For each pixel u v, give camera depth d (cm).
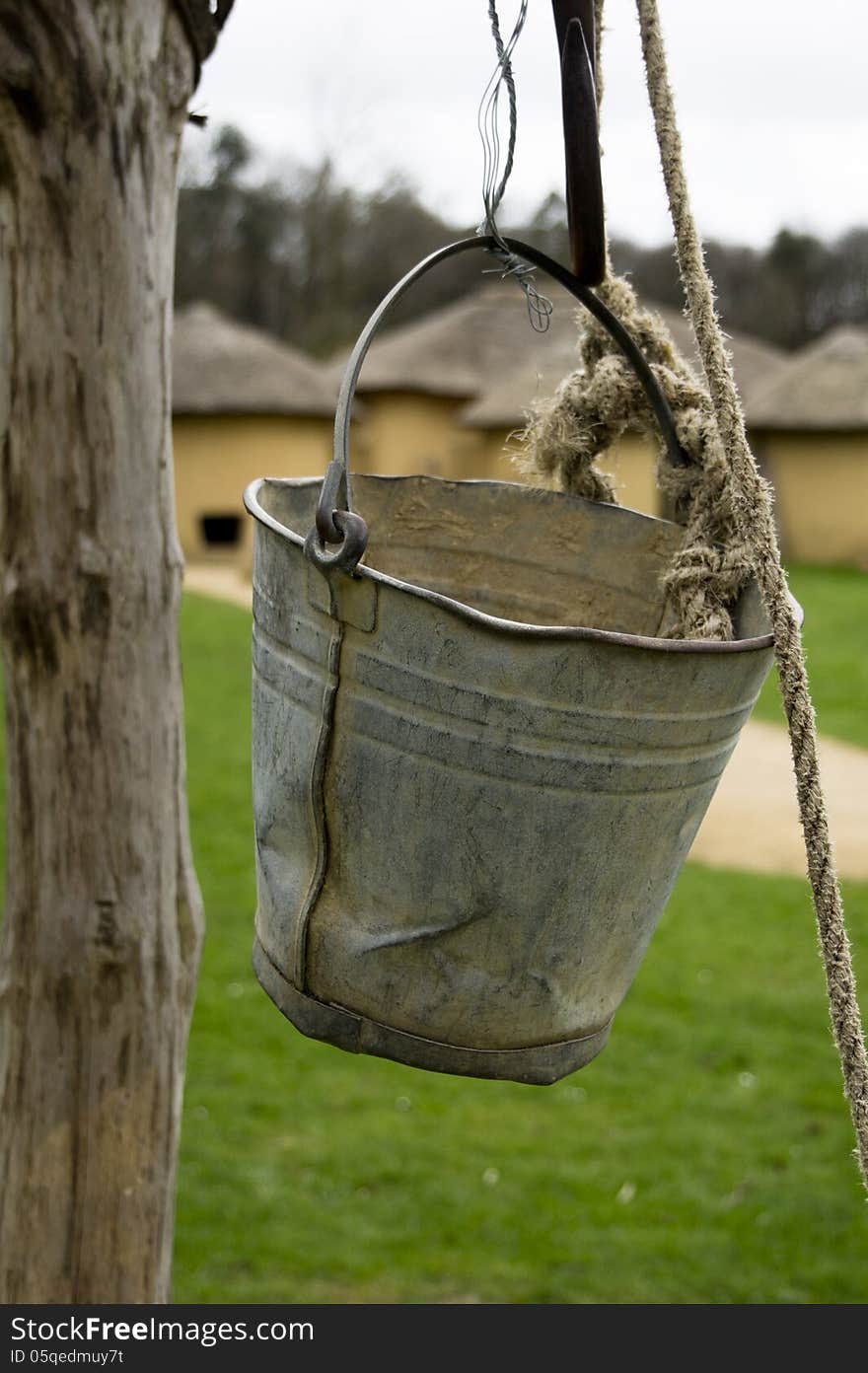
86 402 126
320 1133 377
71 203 123
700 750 110
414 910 108
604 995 116
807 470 1902
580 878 108
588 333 143
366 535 102
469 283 3147
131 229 125
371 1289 303
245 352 1858
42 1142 133
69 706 130
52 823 131
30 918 133
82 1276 134
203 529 1855
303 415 1831
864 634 1309
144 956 134
